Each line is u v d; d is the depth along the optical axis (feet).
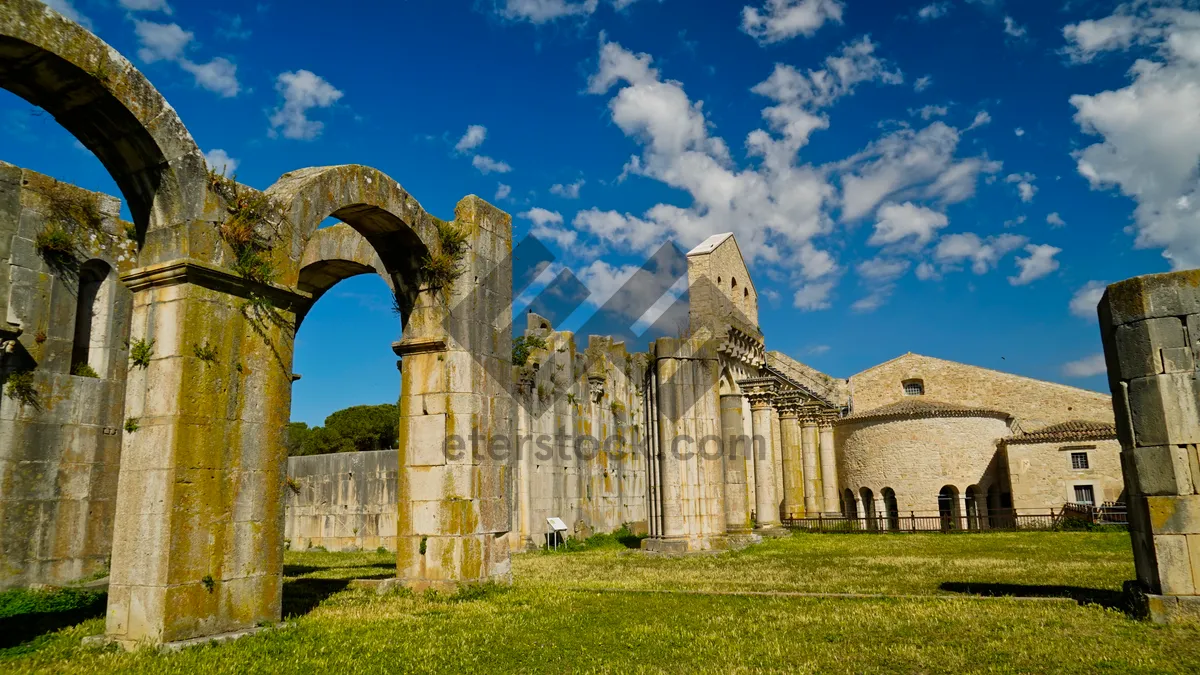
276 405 39.88
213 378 36.76
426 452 51.78
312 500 111.45
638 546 106.42
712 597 50.06
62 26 32.91
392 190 49.39
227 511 36.78
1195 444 40.01
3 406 57.06
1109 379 44.86
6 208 58.13
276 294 40.16
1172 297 41.50
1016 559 75.92
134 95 35.19
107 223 65.31
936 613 42.09
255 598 37.83
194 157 37.35
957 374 191.72
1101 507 148.05
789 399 147.23
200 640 34.22
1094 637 35.45
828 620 40.96
